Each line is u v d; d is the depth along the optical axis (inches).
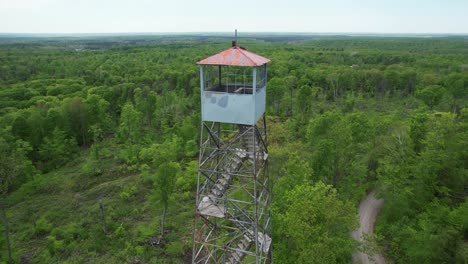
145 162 1831.9
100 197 1483.8
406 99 3105.3
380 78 3346.5
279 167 1241.4
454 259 968.3
